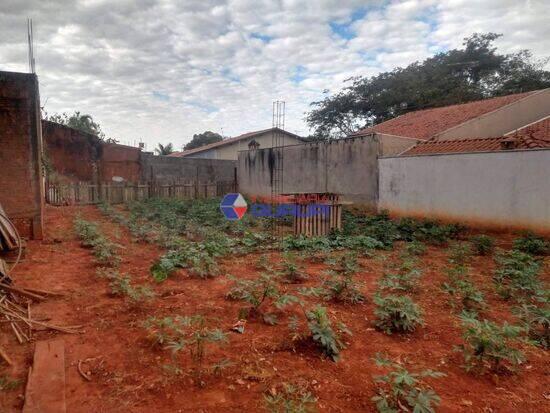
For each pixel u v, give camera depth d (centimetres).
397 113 2956
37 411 272
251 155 2288
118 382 317
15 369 337
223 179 2661
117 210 1691
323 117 3334
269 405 277
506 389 322
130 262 751
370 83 3083
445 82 2714
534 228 1002
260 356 365
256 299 480
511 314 501
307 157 1853
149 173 2333
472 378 337
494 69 2791
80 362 349
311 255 827
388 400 291
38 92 905
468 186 1151
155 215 1422
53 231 1059
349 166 1623
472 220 1145
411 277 614
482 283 644
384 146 1498
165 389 307
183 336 402
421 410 263
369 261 797
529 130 1353
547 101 1767
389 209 1420
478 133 1634
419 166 1294
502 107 1675
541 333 431
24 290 520
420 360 368
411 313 432
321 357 366
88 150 2155
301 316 472
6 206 857
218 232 1070
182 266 688
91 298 527
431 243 1020
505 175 1060
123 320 452
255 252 867
